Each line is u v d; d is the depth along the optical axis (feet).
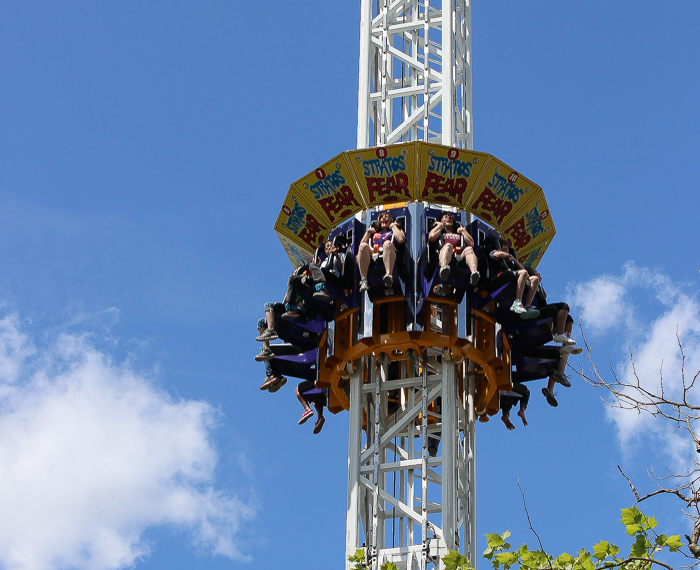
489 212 102.53
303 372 105.40
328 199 103.65
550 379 102.99
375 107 114.93
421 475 95.66
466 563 67.77
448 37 112.06
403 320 98.43
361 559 76.54
